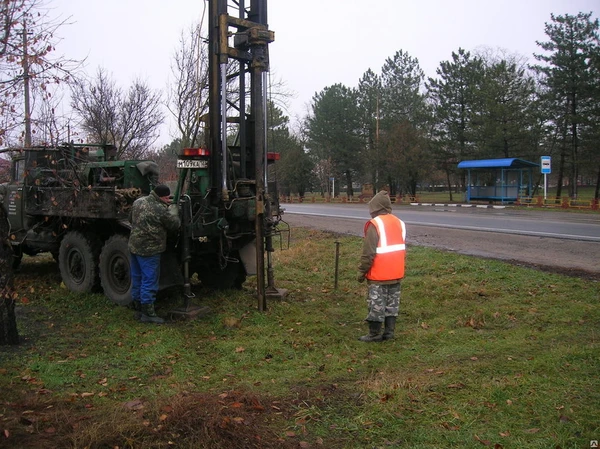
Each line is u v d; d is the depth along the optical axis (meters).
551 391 4.00
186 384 4.45
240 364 5.04
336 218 21.11
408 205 34.72
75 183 7.64
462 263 9.39
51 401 3.95
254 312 6.89
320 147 51.97
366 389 4.20
